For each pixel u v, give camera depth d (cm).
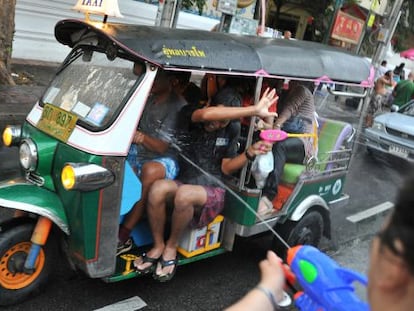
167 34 305
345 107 432
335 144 425
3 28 761
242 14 1005
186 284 367
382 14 1174
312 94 400
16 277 297
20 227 286
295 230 390
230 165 339
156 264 316
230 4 676
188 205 310
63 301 319
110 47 299
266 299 118
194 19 1327
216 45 310
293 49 363
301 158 392
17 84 812
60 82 327
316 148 408
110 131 274
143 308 327
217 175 344
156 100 337
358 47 1425
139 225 329
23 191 282
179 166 338
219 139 336
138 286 352
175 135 337
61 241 304
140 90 280
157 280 331
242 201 339
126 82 288
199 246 339
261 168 339
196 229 330
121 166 279
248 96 351
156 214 309
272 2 1725
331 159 424
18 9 980
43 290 315
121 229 314
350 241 508
